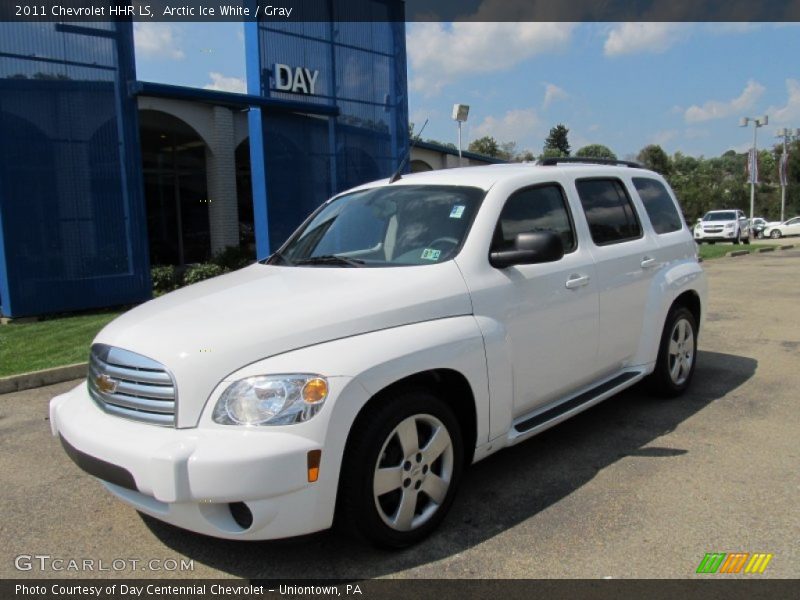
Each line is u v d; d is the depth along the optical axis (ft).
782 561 9.82
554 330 13.21
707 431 15.39
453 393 11.60
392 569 9.93
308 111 46.09
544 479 12.96
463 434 11.73
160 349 9.52
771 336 26.37
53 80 35.04
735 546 10.26
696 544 10.34
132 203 38.50
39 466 14.48
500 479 13.02
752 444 14.48
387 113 53.31
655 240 17.21
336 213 14.84
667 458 13.83
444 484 10.94
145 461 8.85
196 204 60.23
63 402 11.07
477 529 11.04
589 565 9.86
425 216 13.00
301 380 9.16
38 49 34.45
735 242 104.42
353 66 50.34
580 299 13.91
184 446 8.80
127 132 38.06
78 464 9.95
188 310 10.67
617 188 16.66
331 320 9.96
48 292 35.37
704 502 11.75
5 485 13.48
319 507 9.20
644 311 16.31
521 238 11.89
